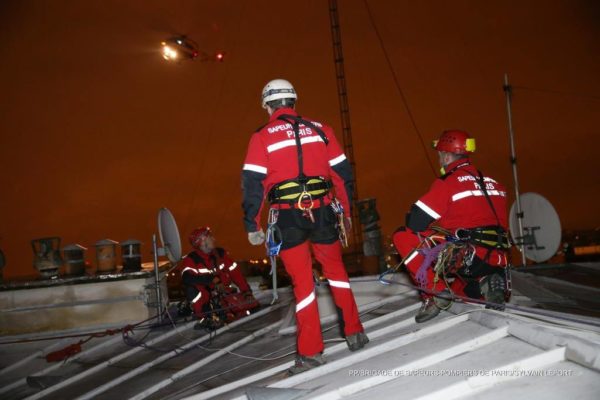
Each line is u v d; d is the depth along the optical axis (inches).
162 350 255.9
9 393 271.3
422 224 141.8
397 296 204.5
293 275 128.4
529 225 273.6
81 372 264.1
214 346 236.2
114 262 321.7
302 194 125.2
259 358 182.7
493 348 96.1
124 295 302.0
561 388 72.1
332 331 183.5
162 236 305.7
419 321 143.3
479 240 137.9
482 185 142.2
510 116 298.4
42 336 300.8
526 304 172.1
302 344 127.6
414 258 150.6
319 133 129.7
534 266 261.0
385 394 90.7
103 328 299.9
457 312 136.8
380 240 353.7
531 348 89.5
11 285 304.0
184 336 265.6
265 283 376.5
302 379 122.4
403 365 100.3
